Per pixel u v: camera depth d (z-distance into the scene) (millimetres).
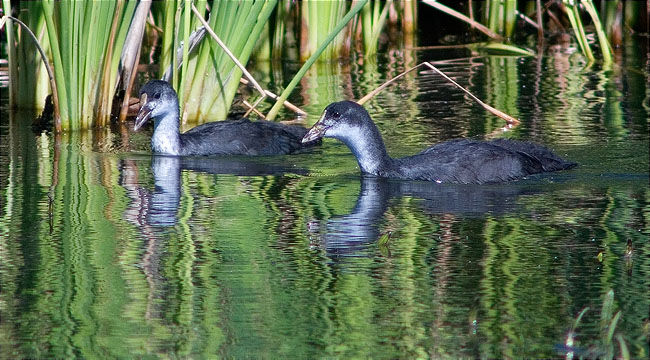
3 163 14422
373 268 9945
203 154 15320
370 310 8938
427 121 17078
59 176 13688
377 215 11797
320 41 22266
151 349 8156
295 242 10750
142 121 15117
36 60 18234
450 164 13539
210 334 8430
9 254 10289
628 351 8117
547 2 26125
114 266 9977
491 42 24688
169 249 10508
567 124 16547
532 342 8289
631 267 9883
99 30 16359
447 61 22812
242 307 9008
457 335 8430
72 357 8023
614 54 23047
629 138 15508
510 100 18547
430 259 10180
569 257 10180
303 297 9211
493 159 13516
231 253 10398
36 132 16625
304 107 18328
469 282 9555
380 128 16562
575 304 9008
